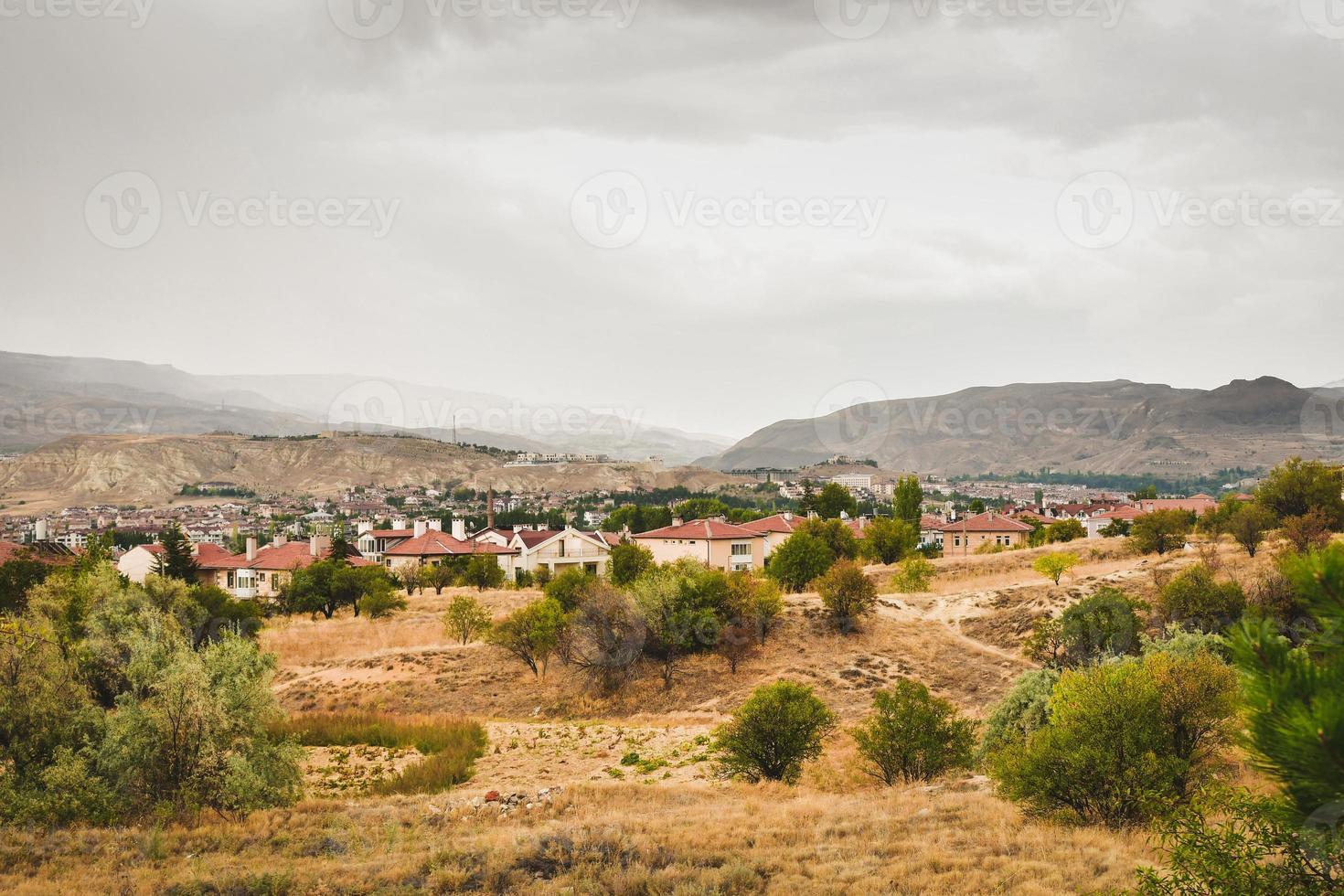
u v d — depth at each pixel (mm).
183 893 15367
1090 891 13023
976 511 153500
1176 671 18688
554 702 47688
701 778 30406
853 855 16391
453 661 54250
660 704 46469
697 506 146875
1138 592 52281
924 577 66812
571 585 60281
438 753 34969
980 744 27719
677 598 52031
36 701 21766
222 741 22875
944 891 13773
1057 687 19906
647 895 14680
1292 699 4809
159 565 89438
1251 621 5172
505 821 21875
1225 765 17562
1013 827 17828
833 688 45688
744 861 16219
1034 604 56344
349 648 58750
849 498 136875
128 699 22766
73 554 72000
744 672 49156
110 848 18156
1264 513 58219
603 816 21656
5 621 24984
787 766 28703
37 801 20250
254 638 56938
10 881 15914
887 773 26891
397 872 16203
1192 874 9695
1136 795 17234
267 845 18969
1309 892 7840
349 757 35938
